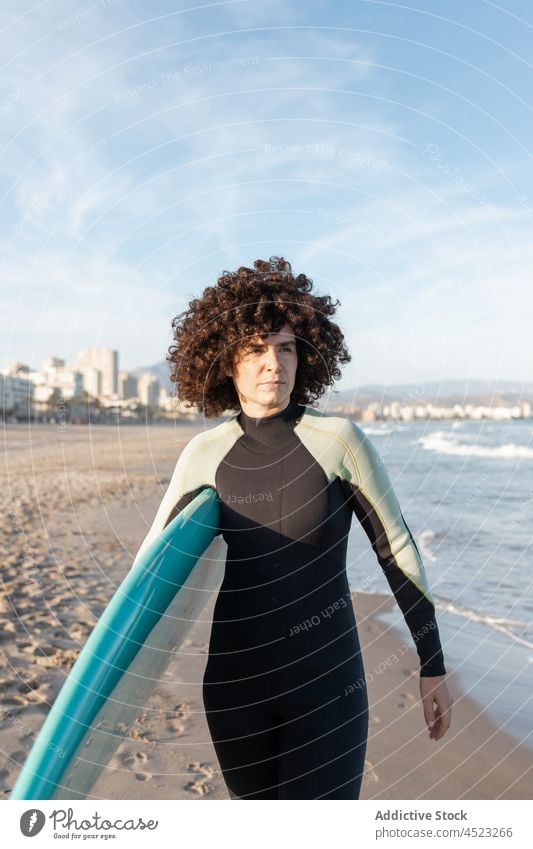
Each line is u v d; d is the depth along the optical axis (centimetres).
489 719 317
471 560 660
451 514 955
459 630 454
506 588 554
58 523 804
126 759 266
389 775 267
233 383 195
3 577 532
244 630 167
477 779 263
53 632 403
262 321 172
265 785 166
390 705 336
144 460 1884
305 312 177
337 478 172
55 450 2439
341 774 156
